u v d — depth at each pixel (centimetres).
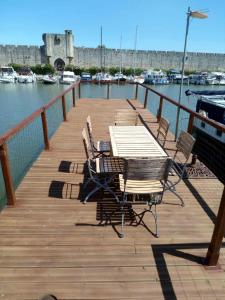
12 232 287
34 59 5369
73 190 376
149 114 884
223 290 223
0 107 2144
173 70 5381
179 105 536
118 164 368
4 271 237
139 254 260
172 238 283
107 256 256
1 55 5212
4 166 313
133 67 5525
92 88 1791
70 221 308
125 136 402
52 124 782
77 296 215
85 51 5384
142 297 215
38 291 218
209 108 876
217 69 5869
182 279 233
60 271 238
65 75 4019
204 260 253
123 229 296
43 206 336
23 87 3597
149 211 314
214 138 709
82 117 841
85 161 480
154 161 263
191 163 471
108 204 344
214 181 414
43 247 266
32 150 679
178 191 380
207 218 320
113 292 219
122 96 1535
